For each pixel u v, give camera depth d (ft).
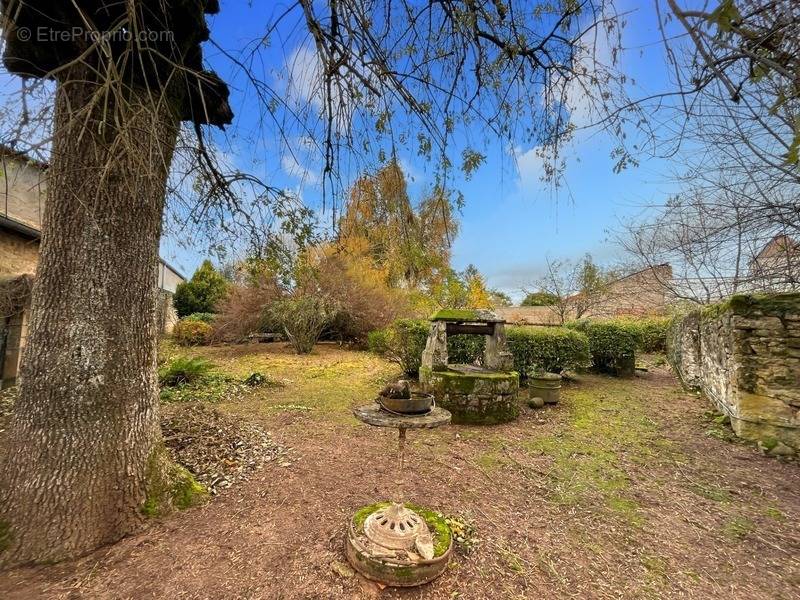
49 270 7.95
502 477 11.98
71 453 7.65
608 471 12.60
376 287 44.14
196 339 44.65
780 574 7.79
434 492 10.73
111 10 7.26
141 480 8.54
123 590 6.68
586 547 8.51
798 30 4.27
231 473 11.09
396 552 7.21
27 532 7.30
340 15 7.70
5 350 19.94
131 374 8.50
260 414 18.11
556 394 21.25
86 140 7.79
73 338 7.84
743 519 9.81
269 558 7.62
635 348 30.12
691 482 11.85
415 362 26.48
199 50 8.97
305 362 35.12
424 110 8.52
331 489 10.61
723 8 3.65
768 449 14.11
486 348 20.92
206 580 6.98
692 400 22.22
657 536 9.02
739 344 15.15
